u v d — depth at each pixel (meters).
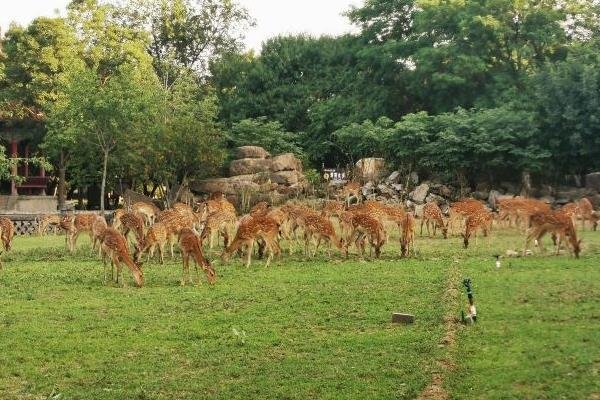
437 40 45.22
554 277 16.64
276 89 51.00
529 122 37.75
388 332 12.39
